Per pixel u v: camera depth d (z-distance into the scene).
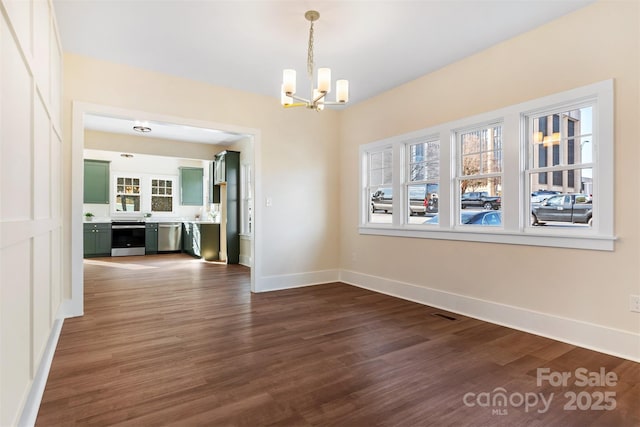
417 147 4.13
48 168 2.28
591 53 2.57
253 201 4.48
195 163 9.39
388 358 2.39
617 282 2.45
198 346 2.60
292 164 4.77
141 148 6.77
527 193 3.04
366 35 3.01
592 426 1.64
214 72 3.79
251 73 3.82
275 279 4.61
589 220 2.66
